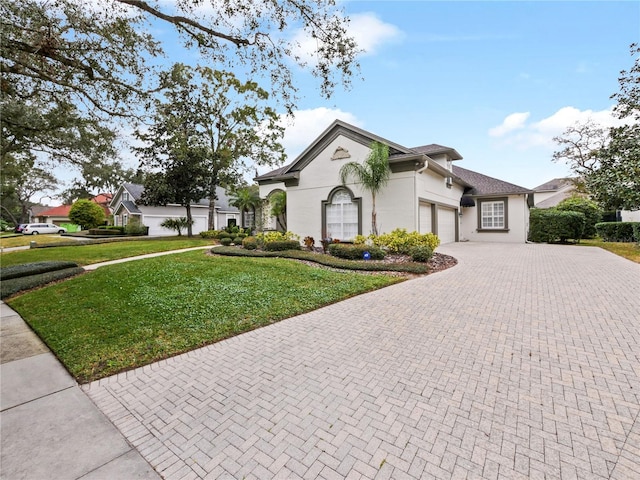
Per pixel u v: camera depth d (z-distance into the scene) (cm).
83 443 244
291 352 396
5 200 4197
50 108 912
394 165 1272
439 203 1529
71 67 689
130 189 3066
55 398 314
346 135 1388
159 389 323
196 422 266
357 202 1358
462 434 237
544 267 902
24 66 649
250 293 649
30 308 634
